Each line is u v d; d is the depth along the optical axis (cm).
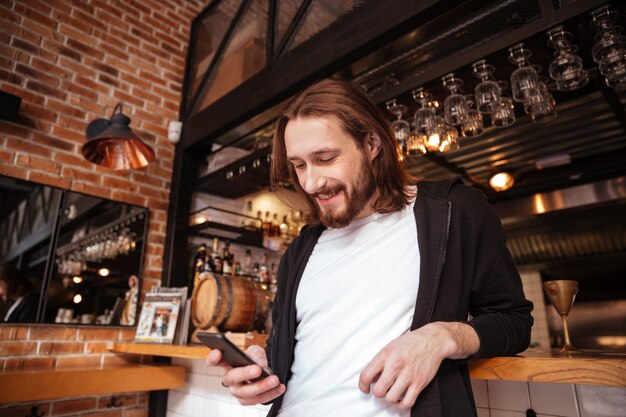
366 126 90
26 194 250
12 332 229
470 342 69
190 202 306
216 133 285
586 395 115
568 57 152
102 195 278
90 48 295
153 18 337
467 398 74
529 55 165
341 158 87
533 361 86
